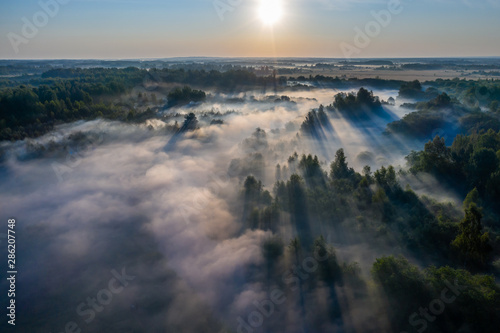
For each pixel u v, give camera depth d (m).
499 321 37.12
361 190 78.31
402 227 62.53
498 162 73.88
